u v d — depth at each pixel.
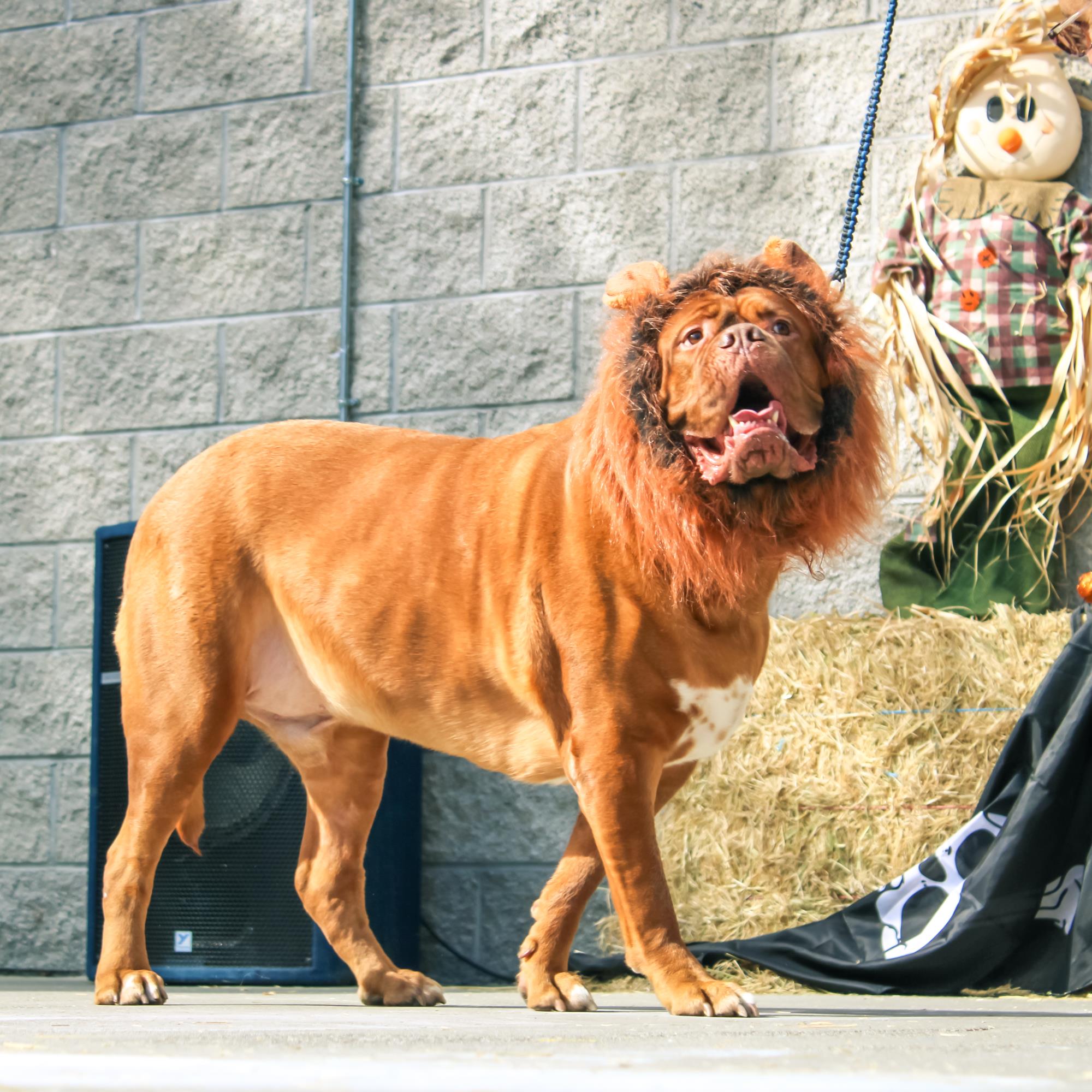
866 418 2.63
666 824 4.28
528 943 2.88
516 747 2.95
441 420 5.54
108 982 3.01
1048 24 4.78
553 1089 1.14
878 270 4.77
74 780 5.68
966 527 4.68
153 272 5.95
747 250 5.26
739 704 2.74
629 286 2.67
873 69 5.20
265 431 3.35
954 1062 1.36
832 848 4.05
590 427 2.75
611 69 5.50
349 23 5.80
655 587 2.63
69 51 6.19
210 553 3.18
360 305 5.69
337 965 4.30
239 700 3.20
